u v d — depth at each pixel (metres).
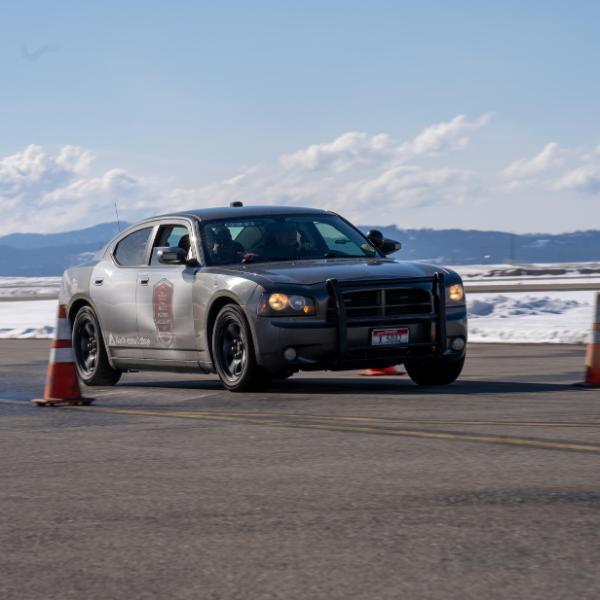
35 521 8.38
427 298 17.55
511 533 7.48
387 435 12.06
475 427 12.53
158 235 19.98
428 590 6.29
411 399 15.79
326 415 14.18
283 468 10.25
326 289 17.05
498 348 27.38
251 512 8.42
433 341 17.52
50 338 38.31
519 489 8.92
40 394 18.77
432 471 9.84
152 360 19.47
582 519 7.81
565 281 113.38
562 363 22.38
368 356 17.09
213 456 11.08
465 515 8.05
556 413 13.74
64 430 13.48
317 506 8.55
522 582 6.38
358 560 6.96
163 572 6.85
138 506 8.78
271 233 19.05
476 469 9.87
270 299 17.00
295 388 18.27
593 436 11.60
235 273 17.75
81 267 21.41
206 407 15.76
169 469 10.41
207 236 18.98
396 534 7.57
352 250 19.23
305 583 6.52
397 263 18.19
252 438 12.22
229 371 17.81
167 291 18.92
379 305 17.19
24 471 10.59
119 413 15.17
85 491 9.48
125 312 19.91
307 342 16.92
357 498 8.79
